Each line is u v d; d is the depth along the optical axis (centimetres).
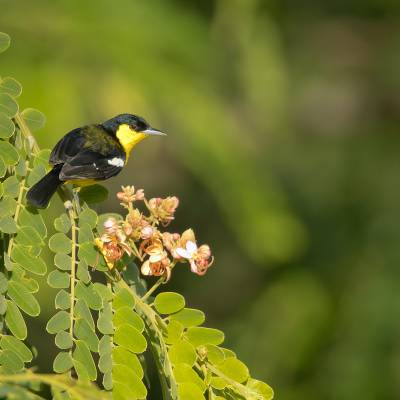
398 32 1873
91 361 505
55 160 611
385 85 1836
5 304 517
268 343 1494
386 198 1670
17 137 586
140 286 586
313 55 1812
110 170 728
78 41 1192
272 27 1469
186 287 1608
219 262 1623
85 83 1163
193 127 1225
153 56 1234
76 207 560
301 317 1511
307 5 1822
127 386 509
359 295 1529
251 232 1262
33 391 446
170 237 545
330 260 1606
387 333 1472
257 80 1424
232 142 1262
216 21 1416
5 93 571
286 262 1591
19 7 1200
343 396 1416
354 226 1644
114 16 1242
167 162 1563
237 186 1253
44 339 1349
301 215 1625
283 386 1455
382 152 1742
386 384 1421
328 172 1691
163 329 534
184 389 518
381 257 1581
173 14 1327
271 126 1477
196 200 1617
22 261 530
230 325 1547
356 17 1870
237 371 532
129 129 818
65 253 538
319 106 1798
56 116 1096
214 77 1393
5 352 508
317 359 1480
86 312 517
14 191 547
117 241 536
